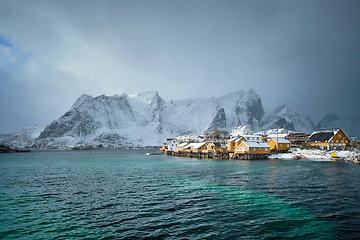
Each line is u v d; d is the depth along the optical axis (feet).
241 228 65.36
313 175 151.43
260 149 298.76
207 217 74.59
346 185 118.73
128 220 72.90
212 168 206.18
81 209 84.79
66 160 346.74
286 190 109.60
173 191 112.78
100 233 63.10
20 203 93.76
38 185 133.08
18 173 189.16
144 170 202.28
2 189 122.01
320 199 93.09
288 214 76.02
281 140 324.60
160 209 83.71
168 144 496.23
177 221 71.46
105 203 92.73
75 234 62.59
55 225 69.15
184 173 176.96
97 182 141.38
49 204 91.91
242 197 98.37
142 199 98.12
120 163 281.54
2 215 78.33
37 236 61.52
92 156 465.88
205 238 59.26
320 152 284.82
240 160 285.64
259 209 81.82
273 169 185.88
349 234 60.54
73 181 146.10
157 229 65.46
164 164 259.60
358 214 75.10
